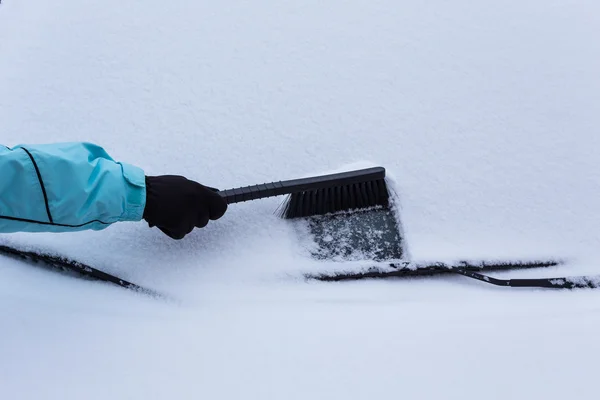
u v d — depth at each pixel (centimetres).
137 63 165
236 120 158
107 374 133
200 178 155
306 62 163
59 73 165
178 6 171
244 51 165
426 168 154
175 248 151
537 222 150
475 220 151
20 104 162
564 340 137
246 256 150
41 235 149
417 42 165
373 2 169
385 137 156
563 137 155
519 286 148
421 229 151
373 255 150
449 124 157
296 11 168
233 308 143
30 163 125
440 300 146
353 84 161
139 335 138
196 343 137
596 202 151
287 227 154
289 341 137
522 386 132
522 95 159
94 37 168
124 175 137
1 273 146
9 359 134
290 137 157
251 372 133
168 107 160
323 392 131
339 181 148
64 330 138
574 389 132
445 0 169
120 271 148
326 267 149
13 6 174
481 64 162
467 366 134
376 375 133
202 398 130
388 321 140
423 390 132
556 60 162
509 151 154
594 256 149
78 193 129
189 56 165
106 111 160
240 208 154
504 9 168
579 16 168
